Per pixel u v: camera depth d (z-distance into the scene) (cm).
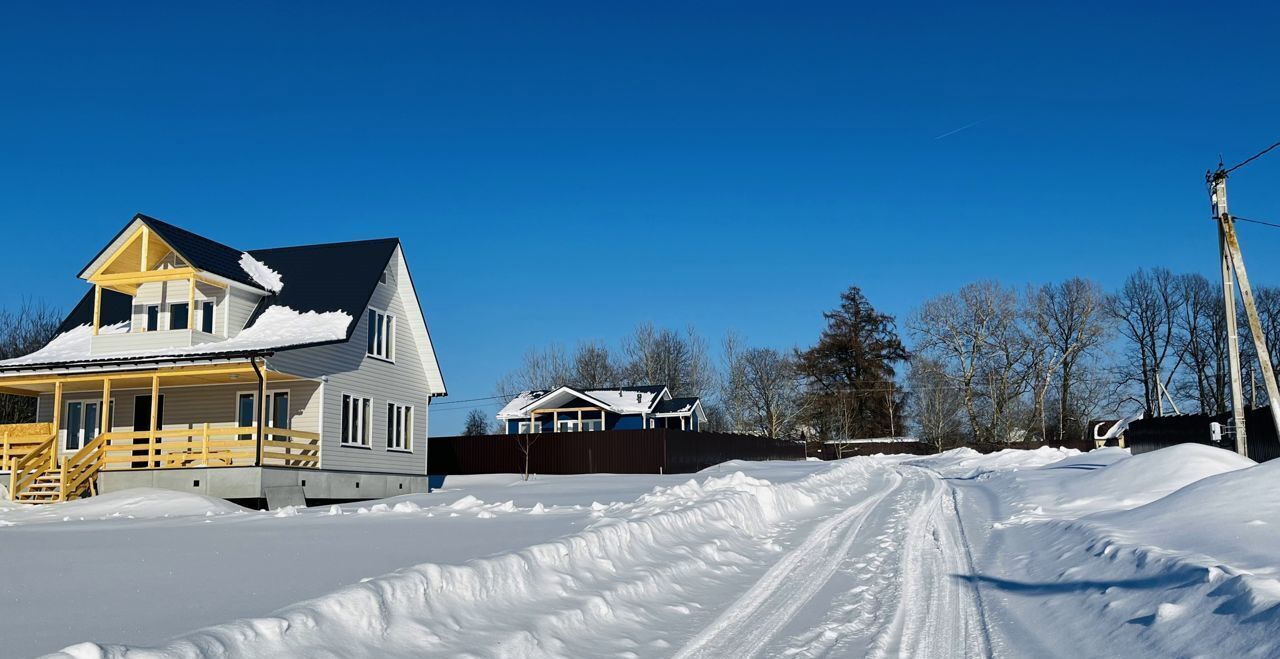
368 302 3056
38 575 960
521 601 812
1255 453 2933
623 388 5903
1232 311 2197
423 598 723
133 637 634
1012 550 1297
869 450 7300
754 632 820
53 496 2625
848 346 8219
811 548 1343
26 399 4700
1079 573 1019
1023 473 2789
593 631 789
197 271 2831
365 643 636
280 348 2642
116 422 3102
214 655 538
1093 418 7288
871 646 770
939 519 1722
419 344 3453
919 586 1041
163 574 955
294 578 911
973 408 7300
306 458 2797
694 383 8112
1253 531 1019
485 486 3606
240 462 2658
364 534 1367
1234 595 725
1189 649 674
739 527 1467
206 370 2683
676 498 1764
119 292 3372
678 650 756
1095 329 6812
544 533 1321
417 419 3412
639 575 984
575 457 4425
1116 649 727
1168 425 3584
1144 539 1109
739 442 5269
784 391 8006
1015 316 7050
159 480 2672
